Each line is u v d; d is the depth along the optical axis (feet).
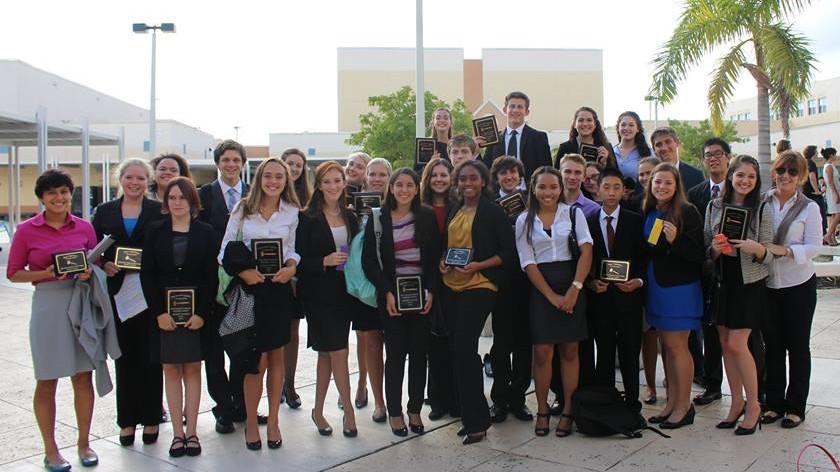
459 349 16.87
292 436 17.47
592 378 18.61
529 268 17.07
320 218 17.48
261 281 16.01
